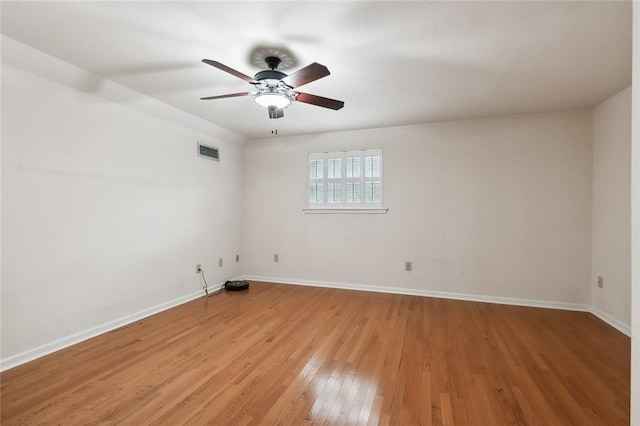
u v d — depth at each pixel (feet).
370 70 8.20
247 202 16.16
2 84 7.16
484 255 12.48
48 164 8.02
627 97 9.28
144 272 10.71
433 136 13.09
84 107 8.86
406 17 5.96
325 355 7.84
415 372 7.03
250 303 12.19
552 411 5.69
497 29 6.33
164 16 6.00
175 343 8.55
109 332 9.31
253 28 6.38
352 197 14.35
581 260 11.33
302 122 13.04
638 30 2.55
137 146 10.48
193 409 5.73
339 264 14.56
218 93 9.90
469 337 8.95
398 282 13.62
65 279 8.39
